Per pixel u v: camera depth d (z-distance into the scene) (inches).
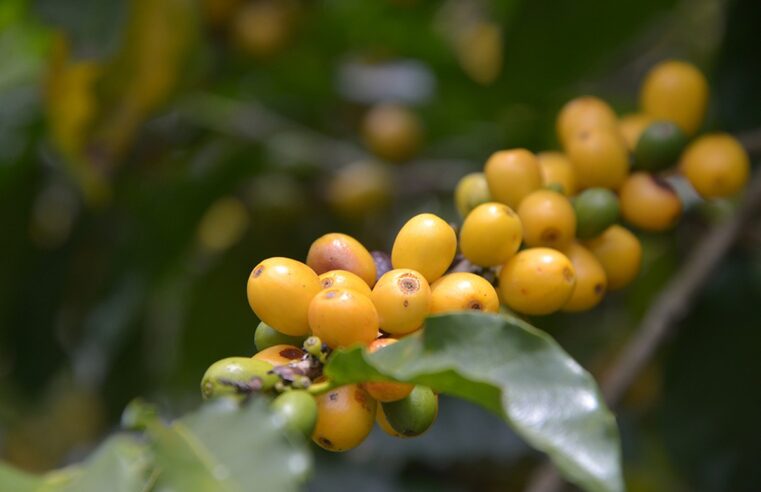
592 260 14.5
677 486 23.1
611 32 21.4
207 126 25.2
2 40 24.5
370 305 12.6
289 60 25.7
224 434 11.6
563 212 14.3
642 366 17.3
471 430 22.1
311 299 12.8
